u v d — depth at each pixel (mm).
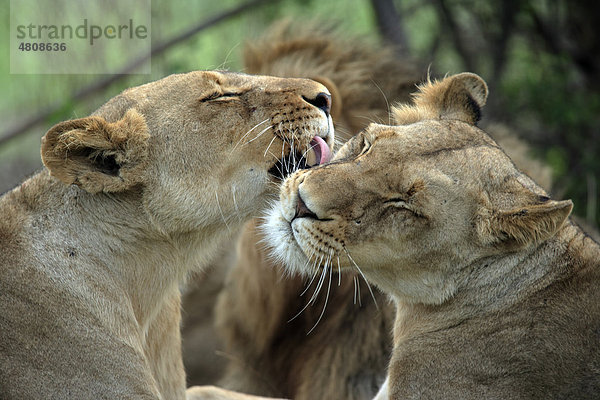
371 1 18812
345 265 9023
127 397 9320
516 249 8867
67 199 9625
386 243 8836
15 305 9188
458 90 10164
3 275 9258
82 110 18562
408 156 8867
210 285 15570
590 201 15320
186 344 15609
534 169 13797
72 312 9336
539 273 9141
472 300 9203
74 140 9211
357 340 12523
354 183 8766
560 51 18625
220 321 14328
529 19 18969
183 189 9805
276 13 19609
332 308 12750
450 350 9219
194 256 10375
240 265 13414
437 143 9031
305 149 10094
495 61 18656
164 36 19719
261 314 13242
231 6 20859
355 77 13609
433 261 9016
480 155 9008
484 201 8828
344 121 12969
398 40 18594
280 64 14023
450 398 9078
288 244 9062
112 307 9633
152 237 9922
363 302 12469
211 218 9984
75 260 9516
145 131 9648
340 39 14594
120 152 9555
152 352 10438
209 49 20516
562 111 16734
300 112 10055
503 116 17500
